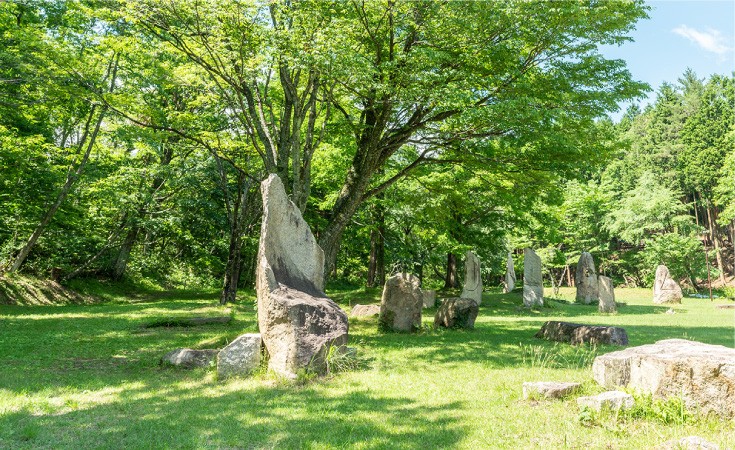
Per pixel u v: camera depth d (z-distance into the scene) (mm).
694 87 61906
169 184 27609
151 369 8938
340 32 10984
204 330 13914
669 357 5918
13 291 22766
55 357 9969
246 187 22938
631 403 5551
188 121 16953
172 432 5305
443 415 5766
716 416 5414
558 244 46062
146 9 11766
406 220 27562
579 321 17422
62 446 4914
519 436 4965
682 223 43281
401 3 11469
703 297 37844
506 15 11383
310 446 4805
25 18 19266
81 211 26125
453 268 30859
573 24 11625
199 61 13086
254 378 7984
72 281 27094
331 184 23812
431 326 14438
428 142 13953
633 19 12156
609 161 13797
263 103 15305
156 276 34031
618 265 49000
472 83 12391
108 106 14109
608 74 12641
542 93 12531
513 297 27781
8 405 6344
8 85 18000
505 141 13344
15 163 19516
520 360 9227
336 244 14172
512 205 22062
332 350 8289
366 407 6164
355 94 12852
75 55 16859
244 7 11508
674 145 51281
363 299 23938
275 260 9133
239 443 4949
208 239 34312
